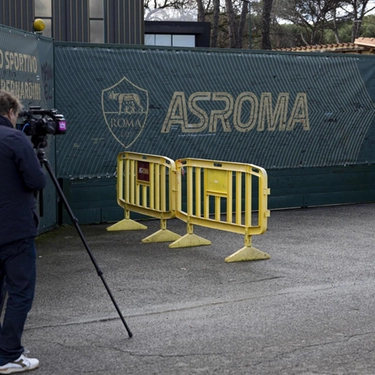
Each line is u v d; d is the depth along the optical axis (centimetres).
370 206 1320
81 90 1089
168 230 1016
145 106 1140
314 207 1302
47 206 1035
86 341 573
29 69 944
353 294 708
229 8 5028
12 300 497
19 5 1973
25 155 488
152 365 516
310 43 5734
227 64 1198
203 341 568
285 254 899
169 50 1151
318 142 1295
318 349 544
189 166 941
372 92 1346
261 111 1235
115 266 834
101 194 1116
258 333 586
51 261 862
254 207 1237
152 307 669
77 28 2028
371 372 497
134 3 2062
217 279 772
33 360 513
